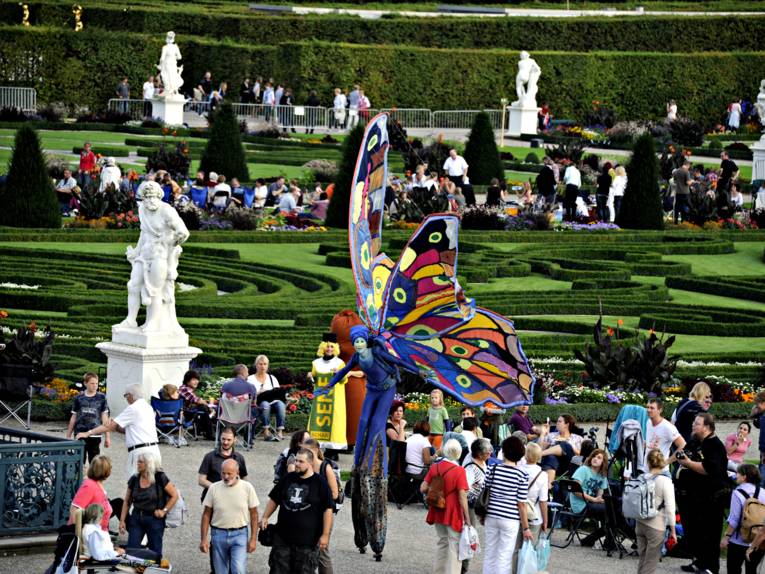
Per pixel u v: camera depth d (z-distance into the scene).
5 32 111.12
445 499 25.67
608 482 29.73
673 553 29.53
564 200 76.56
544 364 45.94
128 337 37.41
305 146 100.56
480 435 32.47
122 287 54.03
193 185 73.62
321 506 24.03
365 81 118.38
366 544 28.03
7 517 26.36
